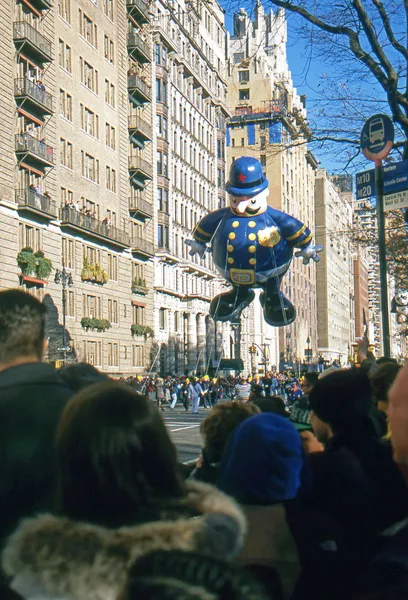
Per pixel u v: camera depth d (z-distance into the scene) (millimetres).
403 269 30875
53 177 48594
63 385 3406
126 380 48969
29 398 3227
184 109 77188
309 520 3367
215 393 52719
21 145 44031
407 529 1795
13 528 2895
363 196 10219
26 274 44500
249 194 14734
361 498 3539
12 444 3119
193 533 2100
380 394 5578
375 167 9867
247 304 16812
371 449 3715
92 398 2266
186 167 77312
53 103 48812
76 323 51188
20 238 44969
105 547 2027
